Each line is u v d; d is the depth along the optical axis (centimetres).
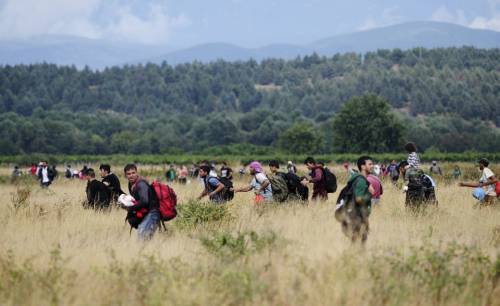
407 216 3928
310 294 2097
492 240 3231
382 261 2439
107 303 2048
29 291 2116
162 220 3281
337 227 3391
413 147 4303
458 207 4591
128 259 2622
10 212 4181
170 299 2016
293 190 4344
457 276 2264
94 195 4353
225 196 4206
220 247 2708
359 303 2070
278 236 2900
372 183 4256
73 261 2547
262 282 2158
